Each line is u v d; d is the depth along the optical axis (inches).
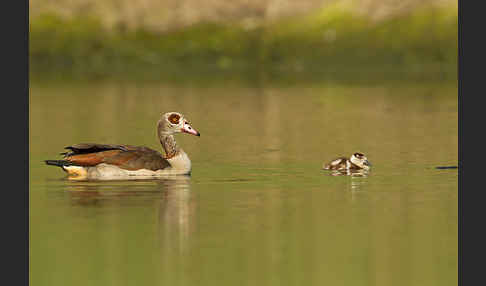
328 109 1859.0
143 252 629.9
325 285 557.6
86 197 826.8
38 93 2333.9
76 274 581.9
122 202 802.2
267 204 794.2
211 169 1010.7
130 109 1863.9
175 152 984.9
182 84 2758.4
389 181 920.9
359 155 1015.6
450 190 862.5
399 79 2938.0
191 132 981.2
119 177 945.5
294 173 980.6
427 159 1088.2
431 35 3727.9
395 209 770.8
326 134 1393.9
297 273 581.6
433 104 1952.5
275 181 924.6
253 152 1167.0
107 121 1600.6
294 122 1592.0
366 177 949.8
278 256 621.3
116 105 1964.8
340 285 558.6
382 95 2246.6
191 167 1027.3
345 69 3619.6
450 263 605.0
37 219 729.6
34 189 868.6
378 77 3068.4
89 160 954.1
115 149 971.3
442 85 2613.2
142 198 822.5
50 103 2001.7
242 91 2445.9
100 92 2384.4
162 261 609.3
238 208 776.3
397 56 3686.0
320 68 3700.8
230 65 3909.9
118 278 572.7
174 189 872.3
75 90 2461.9
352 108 1877.5
